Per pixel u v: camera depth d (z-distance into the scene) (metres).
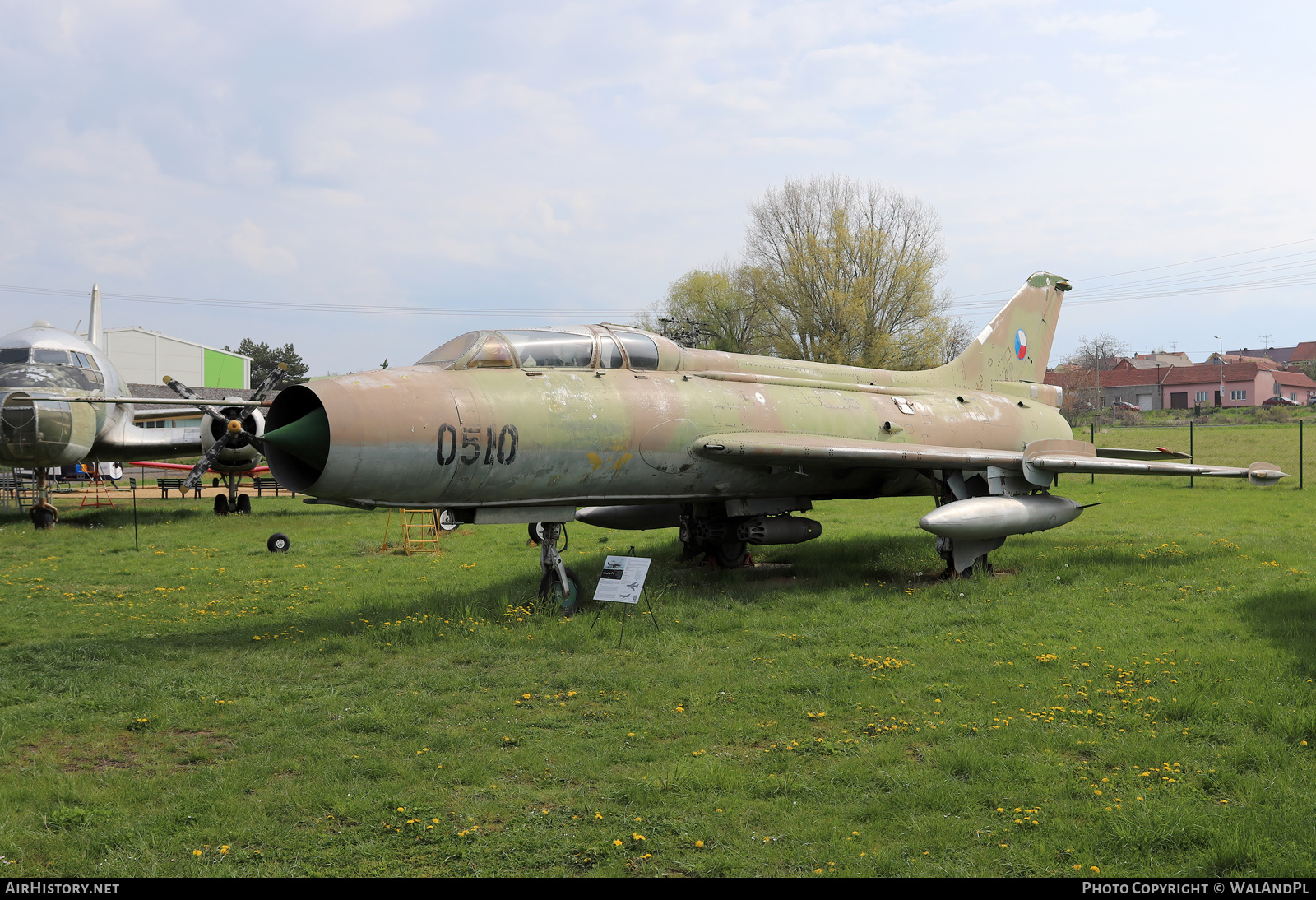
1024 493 13.92
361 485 9.52
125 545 17.81
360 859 4.55
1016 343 18.06
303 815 5.09
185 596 12.27
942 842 4.64
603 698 7.37
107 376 22.69
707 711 6.95
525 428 10.43
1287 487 28.31
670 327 58.53
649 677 7.91
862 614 10.48
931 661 8.27
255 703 7.25
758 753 6.06
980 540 12.85
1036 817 4.89
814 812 5.05
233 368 77.94
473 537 18.92
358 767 5.80
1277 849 4.44
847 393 14.47
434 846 4.70
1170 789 5.20
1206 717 6.38
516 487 10.59
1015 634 9.23
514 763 5.87
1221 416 63.00
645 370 12.37
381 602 11.26
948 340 52.62
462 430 9.95
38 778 5.54
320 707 7.19
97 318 27.89
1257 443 41.09
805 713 6.80
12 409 19.67
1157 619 9.79
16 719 6.79
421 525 19.58
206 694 7.50
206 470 21.94
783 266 52.38
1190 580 11.91
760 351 59.09
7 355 20.98
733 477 12.54
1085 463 12.95
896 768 5.62
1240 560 13.30
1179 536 16.92
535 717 6.87
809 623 10.13
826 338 50.38
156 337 73.88
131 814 5.11
